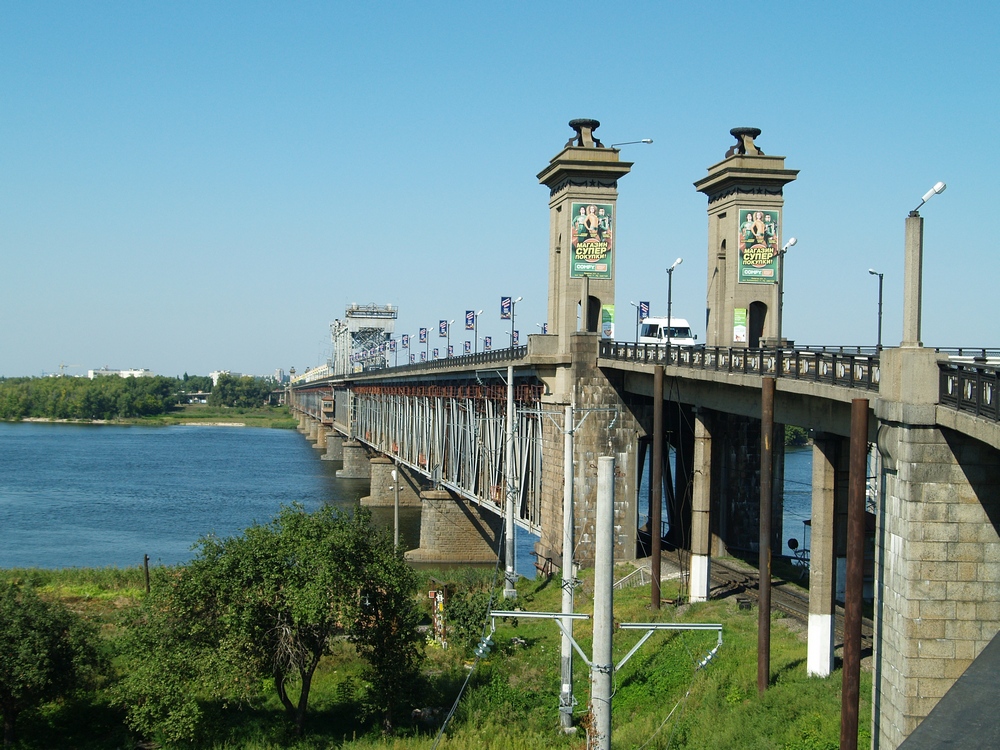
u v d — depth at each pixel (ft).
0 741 114.01
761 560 104.12
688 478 196.65
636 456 190.80
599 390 190.08
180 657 107.45
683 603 146.41
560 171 201.67
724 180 198.29
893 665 80.02
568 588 109.40
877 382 88.07
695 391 149.89
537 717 112.78
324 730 113.80
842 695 82.58
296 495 402.72
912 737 46.73
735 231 196.44
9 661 110.93
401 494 383.65
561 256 205.16
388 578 113.19
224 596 108.47
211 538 116.78
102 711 121.80
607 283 201.26
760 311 202.80
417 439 340.39
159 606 111.14
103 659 125.49
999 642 55.57
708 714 99.71
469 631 143.13
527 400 213.46
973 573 77.56
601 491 62.28
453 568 253.65
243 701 119.65
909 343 79.92
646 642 128.67
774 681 104.01
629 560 188.65
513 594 170.30
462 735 106.32
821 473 103.65
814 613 103.09
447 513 272.92
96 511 343.67
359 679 130.21
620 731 101.86
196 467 517.55
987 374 69.15
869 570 159.02
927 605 77.51
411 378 343.05
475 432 254.27
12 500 371.35
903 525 78.48
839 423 99.81
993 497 77.82
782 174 195.21
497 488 229.25
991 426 67.36
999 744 43.80
